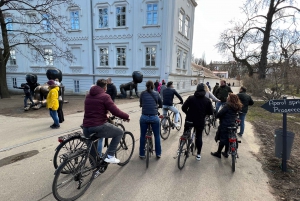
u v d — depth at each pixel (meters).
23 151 4.34
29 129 6.12
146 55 18.30
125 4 18.30
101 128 2.90
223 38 21.12
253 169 3.63
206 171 3.53
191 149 4.24
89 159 2.91
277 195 2.82
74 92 21.27
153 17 17.70
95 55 19.92
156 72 18.08
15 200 2.61
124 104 12.03
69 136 3.10
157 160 3.96
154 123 3.82
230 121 3.91
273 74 13.19
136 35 18.22
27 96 9.46
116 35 18.92
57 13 20.45
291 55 15.00
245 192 2.88
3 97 16.06
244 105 5.69
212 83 43.66
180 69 20.78
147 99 3.78
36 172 3.38
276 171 3.55
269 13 16.97
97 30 19.48
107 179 3.19
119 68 19.27
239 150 4.63
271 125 7.37
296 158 4.14
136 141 5.09
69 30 20.23
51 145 4.72
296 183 3.14
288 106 3.37
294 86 12.48
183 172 3.47
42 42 21.59
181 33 20.05
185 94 20.03
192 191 2.88
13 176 3.24
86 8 19.52
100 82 3.04
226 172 3.50
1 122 7.08
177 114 5.88
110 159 3.11
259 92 14.62
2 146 4.64
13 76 23.50
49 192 2.81
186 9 21.41
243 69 22.27
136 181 3.14
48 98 6.09
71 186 2.71
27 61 22.50
